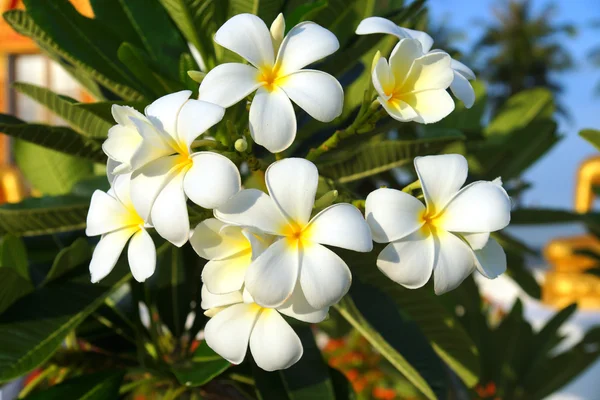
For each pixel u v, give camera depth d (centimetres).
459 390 67
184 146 37
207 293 40
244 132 42
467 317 84
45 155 66
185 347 58
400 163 52
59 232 57
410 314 54
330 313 55
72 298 47
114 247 40
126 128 39
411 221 37
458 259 37
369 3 56
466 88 42
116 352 56
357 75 57
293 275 35
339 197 42
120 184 40
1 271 43
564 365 85
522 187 79
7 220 49
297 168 37
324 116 37
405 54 40
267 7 49
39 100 54
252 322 39
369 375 172
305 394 48
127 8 54
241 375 51
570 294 209
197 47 50
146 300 54
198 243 38
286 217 36
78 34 50
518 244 78
